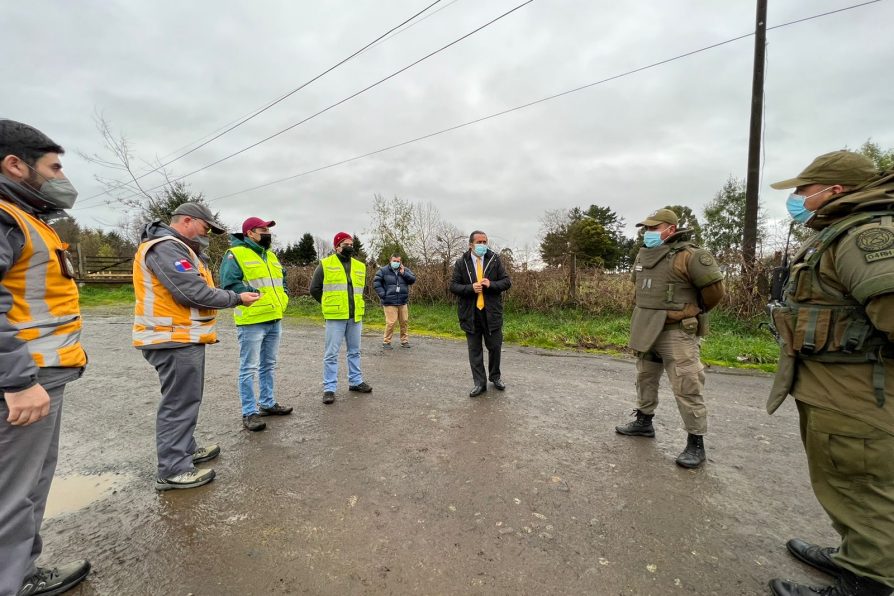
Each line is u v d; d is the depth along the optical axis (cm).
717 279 273
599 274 889
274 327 381
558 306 903
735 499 244
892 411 152
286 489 254
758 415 381
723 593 174
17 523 151
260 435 336
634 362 586
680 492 251
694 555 196
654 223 305
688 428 285
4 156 152
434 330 866
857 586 159
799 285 175
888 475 152
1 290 139
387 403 413
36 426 155
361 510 231
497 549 200
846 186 171
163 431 255
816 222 175
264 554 196
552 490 252
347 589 174
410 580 180
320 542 204
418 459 293
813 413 169
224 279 338
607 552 198
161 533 212
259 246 360
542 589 175
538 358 612
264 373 378
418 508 233
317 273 429
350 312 428
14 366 139
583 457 296
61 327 171
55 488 258
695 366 285
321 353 652
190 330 255
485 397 431
